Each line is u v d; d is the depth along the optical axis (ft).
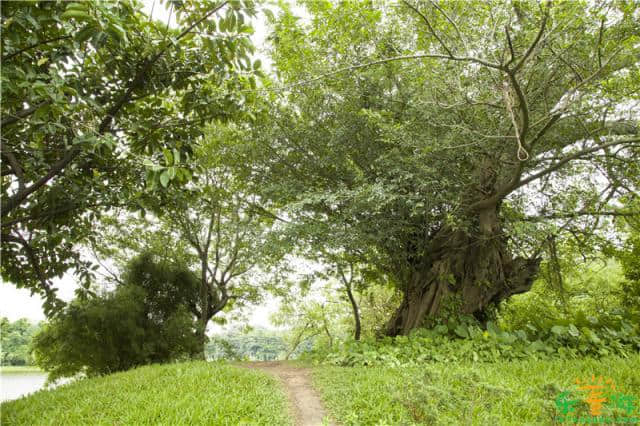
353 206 33.06
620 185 33.32
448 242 40.01
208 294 56.39
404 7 31.22
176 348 45.27
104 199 28.19
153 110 27.14
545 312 48.44
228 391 21.59
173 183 27.89
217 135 43.29
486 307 39.32
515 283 39.55
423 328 36.06
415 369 25.62
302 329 88.48
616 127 28.94
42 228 27.40
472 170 35.12
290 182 39.52
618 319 34.37
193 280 52.39
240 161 43.16
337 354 34.81
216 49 24.31
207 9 22.15
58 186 25.77
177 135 26.96
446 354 30.68
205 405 18.49
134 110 26.89
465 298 38.19
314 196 34.17
